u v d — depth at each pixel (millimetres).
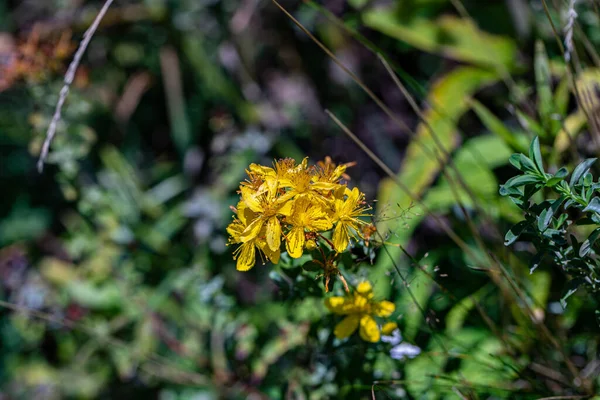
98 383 618
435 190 534
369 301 426
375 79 656
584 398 439
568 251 399
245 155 642
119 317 591
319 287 432
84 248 626
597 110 482
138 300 588
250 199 391
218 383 537
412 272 457
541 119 501
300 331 474
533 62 562
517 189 392
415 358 454
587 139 507
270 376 500
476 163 531
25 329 617
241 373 517
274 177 397
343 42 674
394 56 655
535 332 466
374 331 423
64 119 564
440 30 578
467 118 585
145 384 603
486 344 477
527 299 469
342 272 429
